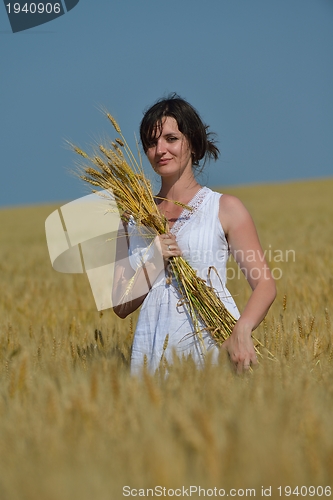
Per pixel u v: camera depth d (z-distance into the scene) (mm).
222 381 4586
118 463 3553
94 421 4035
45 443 3752
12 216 68250
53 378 5043
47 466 3525
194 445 3602
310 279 13109
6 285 16625
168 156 5957
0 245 35562
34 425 4004
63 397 4516
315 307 10250
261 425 3799
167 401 4391
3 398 4805
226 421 3867
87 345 7109
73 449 3715
